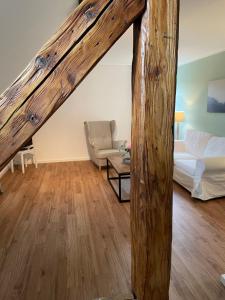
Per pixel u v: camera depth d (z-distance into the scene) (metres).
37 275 1.96
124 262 2.11
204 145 4.25
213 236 2.49
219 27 2.84
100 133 5.47
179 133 5.87
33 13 2.35
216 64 4.29
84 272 1.99
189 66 5.29
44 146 5.72
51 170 5.10
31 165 5.50
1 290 1.81
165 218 0.92
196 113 5.09
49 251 2.28
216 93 4.30
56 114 5.64
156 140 0.85
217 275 1.94
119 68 5.78
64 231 2.64
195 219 2.86
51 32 2.82
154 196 0.89
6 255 2.22
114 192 3.79
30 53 3.41
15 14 2.37
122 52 4.21
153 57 0.79
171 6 0.78
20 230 2.67
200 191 3.35
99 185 4.14
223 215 2.95
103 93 5.80
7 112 0.74
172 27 0.79
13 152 0.76
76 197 3.62
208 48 3.95
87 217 2.96
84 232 2.61
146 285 0.97
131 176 1.04
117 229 2.66
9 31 2.75
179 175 3.95
